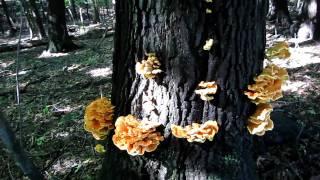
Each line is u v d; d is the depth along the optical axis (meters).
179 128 2.93
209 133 2.92
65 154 5.53
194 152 3.17
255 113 3.21
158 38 2.84
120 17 3.08
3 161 5.64
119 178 3.57
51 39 13.98
